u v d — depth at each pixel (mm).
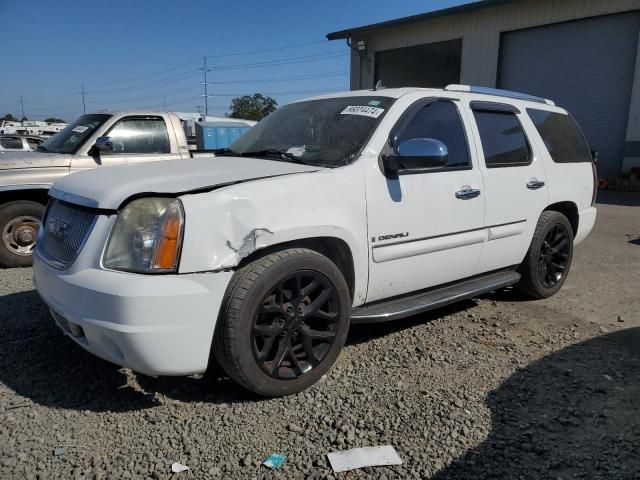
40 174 6172
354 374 3510
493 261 4473
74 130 6961
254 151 4121
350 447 2721
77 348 3820
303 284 3193
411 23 19906
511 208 4484
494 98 4664
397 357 3781
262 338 3080
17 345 3859
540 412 3078
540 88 17500
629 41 15383
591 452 2711
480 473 2539
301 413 3031
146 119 6965
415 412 3055
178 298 2744
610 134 16188
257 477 2492
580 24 16297
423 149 3477
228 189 2959
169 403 3119
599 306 5012
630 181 15406
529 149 4781
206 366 2920
